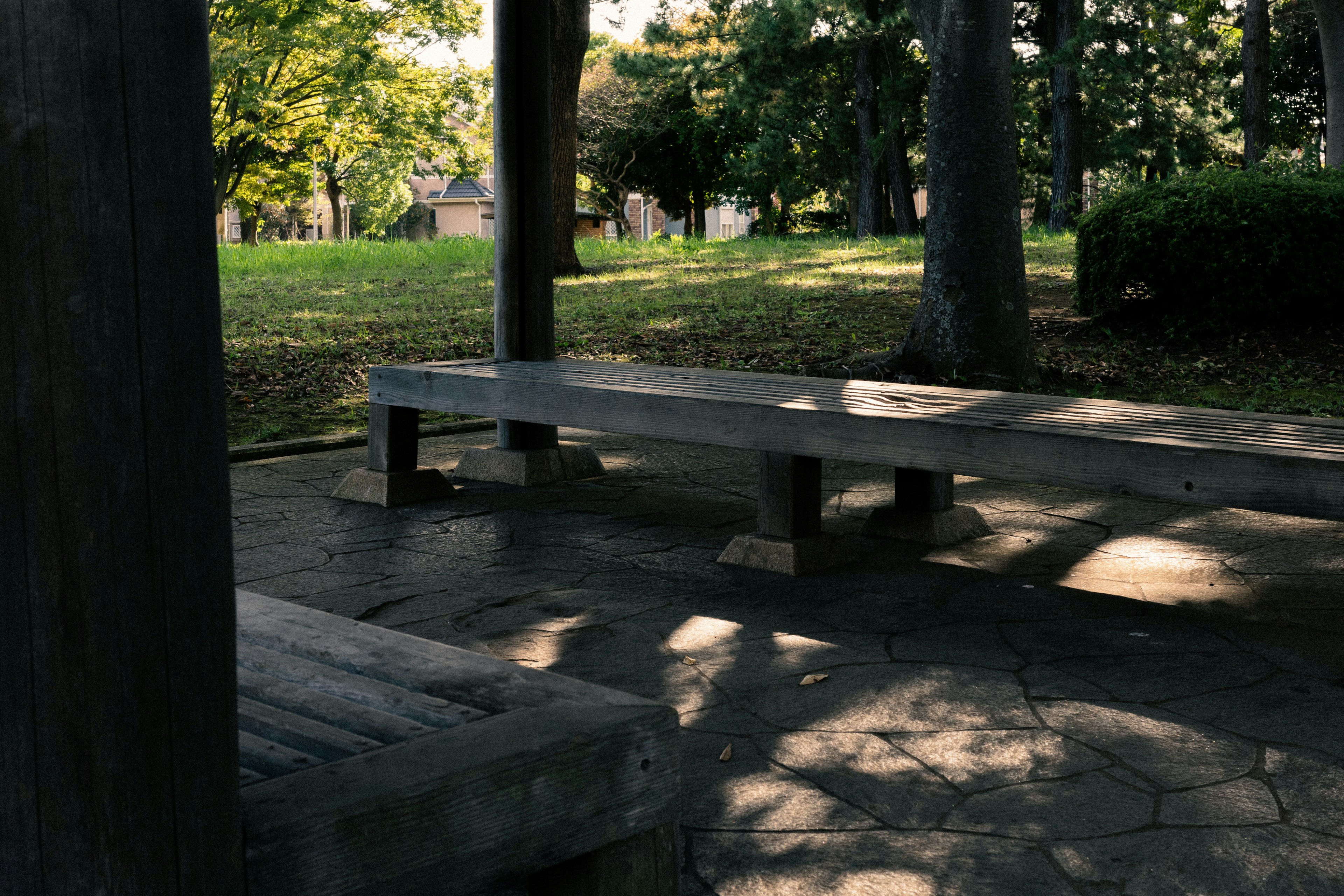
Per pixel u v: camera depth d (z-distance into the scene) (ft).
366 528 17.87
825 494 20.02
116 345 3.66
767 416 14.98
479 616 13.44
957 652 11.89
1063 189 88.38
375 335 39.73
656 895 5.43
